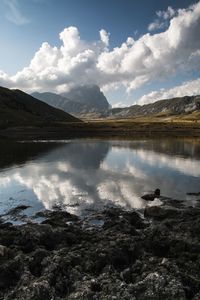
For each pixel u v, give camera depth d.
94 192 43.28
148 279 16.50
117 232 26.27
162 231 24.84
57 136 150.00
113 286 16.44
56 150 89.88
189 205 37.78
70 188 45.31
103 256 20.02
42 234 24.14
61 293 17.11
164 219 31.55
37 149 92.31
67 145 105.12
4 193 43.09
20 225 29.61
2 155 78.62
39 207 37.06
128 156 77.25
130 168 60.53
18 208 36.38
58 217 32.69
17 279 18.52
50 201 39.34
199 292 16.25
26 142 116.19
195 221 28.30
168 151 87.88
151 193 42.72
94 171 57.41
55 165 63.66
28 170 58.28
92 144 109.19
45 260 19.61
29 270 18.98
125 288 16.20
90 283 16.98
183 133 172.12
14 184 47.84
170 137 144.75
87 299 15.67
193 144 109.12
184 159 72.31
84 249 21.55
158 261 19.52
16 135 152.00
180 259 20.39
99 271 19.30
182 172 56.88
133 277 18.09
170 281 16.34
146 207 34.06
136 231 26.72
